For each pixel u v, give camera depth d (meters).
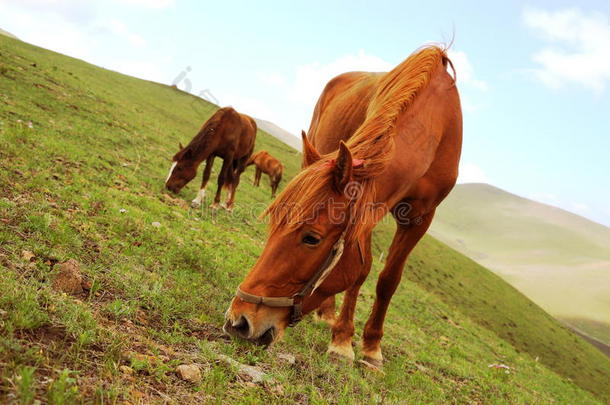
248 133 12.86
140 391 2.45
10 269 3.38
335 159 3.17
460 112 4.74
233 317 3.14
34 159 7.36
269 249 3.14
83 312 3.06
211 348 3.41
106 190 7.64
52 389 2.03
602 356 37.97
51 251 3.97
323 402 3.14
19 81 15.44
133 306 3.58
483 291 37.44
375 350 4.88
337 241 3.15
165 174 12.56
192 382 2.77
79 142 11.12
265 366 3.53
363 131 3.45
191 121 36.94
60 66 30.59
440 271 36.62
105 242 4.96
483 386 6.12
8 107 11.27
